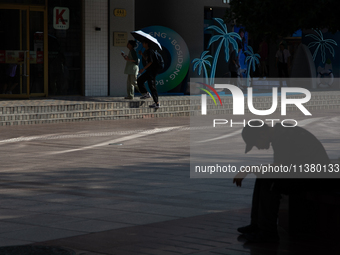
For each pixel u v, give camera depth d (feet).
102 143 39.24
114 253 15.06
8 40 57.57
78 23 62.13
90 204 21.29
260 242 16.31
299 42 87.97
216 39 74.54
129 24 64.90
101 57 63.52
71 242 16.12
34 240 16.37
